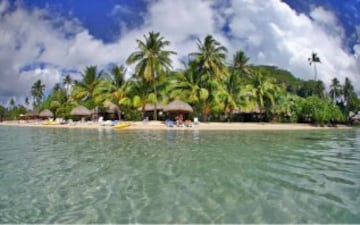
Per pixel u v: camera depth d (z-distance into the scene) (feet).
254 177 25.94
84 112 137.69
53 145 50.52
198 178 25.53
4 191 21.83
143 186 23.02
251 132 84.12
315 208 18.24
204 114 128.16
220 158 35.78
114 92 143.33
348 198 20.16
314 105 137.49
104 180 24.90
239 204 18.92
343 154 40.27
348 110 215.10
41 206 18.66
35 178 25.64
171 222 16.11
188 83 125.39
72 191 21.77
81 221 16.33
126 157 36.65
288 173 27.58
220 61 125.70
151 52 123.54
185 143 52.90
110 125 110.52
